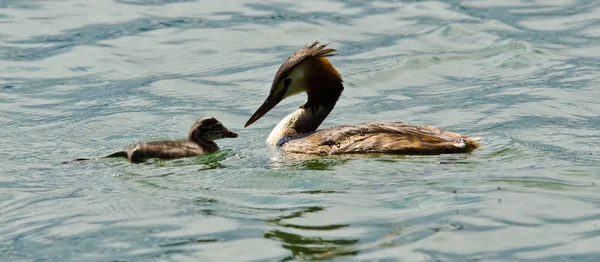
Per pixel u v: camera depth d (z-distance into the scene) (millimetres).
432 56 21391
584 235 10609
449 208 11477
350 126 14523
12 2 25594
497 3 25250
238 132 16953
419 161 13391
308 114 15773
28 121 17688
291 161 13836
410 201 11781
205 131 15078
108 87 20000
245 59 21641
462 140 14000
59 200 12570
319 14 24609
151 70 21031
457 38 22641
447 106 18172
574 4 24859
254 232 11062
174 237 11070
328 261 10117
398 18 24219
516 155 13789
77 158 14578
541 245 10398
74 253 10789
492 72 20359
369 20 24141
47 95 19531
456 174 12797
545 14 24203
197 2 25594
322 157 13930
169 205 12148
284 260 10203
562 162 13406
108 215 11914
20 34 23375
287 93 15758
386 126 14367
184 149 14695
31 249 11008
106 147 15680
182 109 18391
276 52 22047
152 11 24938
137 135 16547
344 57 21641
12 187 13227
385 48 22125
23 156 15031
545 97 18344
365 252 10312
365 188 12359
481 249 10328
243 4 25438
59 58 21844
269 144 15586
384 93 19312
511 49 21641
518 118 17000
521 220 11047
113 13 24781
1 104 18906
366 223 11148
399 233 10789
